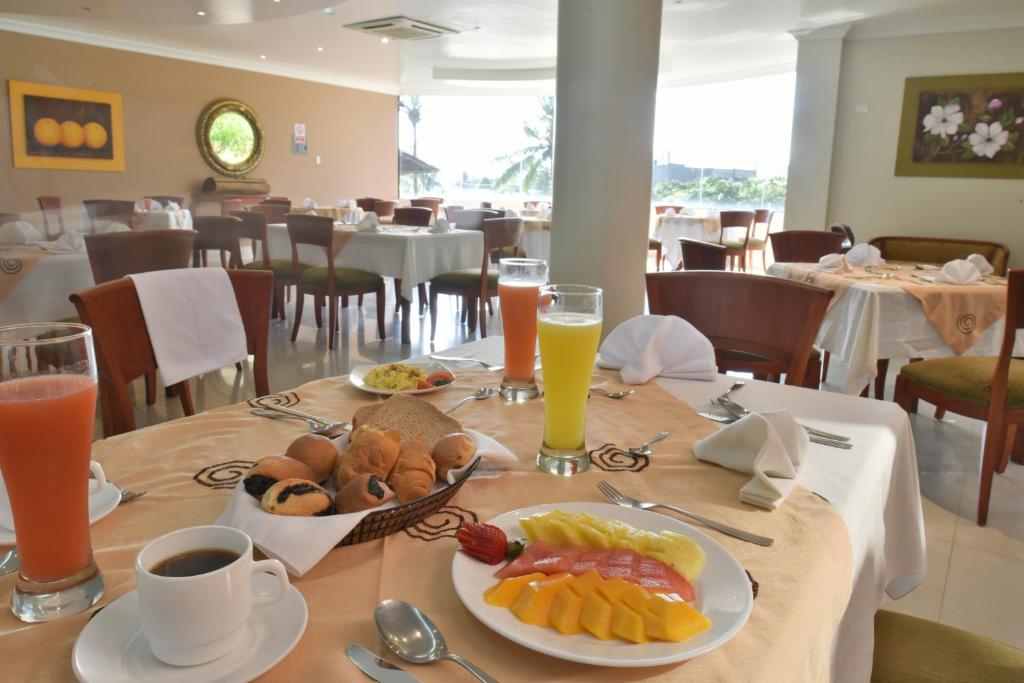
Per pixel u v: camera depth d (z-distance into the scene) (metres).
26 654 0.51
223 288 1.50
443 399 1.17
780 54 7.81
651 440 0.99
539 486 0.84
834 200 6.52
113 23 7.46
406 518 0.70
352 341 4.81
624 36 2.93
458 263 5.27
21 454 0.52
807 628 0.58
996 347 2.98
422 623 0.55
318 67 9.68
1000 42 5.67
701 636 0.52
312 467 0.74
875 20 5.95
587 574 0.57
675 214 8.93
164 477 0.84
